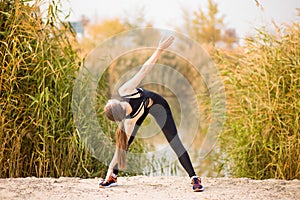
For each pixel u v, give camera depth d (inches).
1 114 237.6
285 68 267.1
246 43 287.6
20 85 245.0
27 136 239.5
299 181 224.1
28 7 252.8
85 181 216.2
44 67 245.1
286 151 250.7
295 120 254.8
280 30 281.7
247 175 261.3
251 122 263.6
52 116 240.2
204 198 184.2
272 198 186.4
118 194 190.1
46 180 213.3
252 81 274.1
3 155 236.8
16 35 247.0
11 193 184.5
